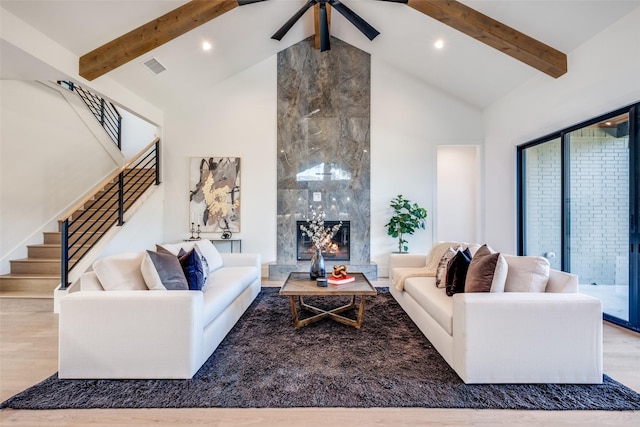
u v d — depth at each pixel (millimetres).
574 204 3490
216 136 5391
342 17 4715
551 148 3891
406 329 2814
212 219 5355
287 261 5309
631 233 2816
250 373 2033
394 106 5410
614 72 2875
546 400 1739
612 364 2158
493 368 1891
